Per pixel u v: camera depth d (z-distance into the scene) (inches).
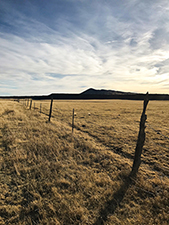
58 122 613.0
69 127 544.4
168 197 173.6
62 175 217.6
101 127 570.3
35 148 299.4
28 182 197.9
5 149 304.8
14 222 140.7
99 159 273.9
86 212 151.3
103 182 200.1
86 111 1110.4
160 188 194.9
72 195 176.1
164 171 250.4
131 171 224.4
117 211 153.6
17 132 413.1
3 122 527.2
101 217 143.5
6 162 248.4
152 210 157.2
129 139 418.0
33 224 138.6
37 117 700.7
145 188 189.6
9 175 214.2
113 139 419.5
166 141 415.8
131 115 905.5
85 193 180.5
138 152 215.0
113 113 1002.7
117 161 273.7
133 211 154.7
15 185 194.7
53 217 142.9
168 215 147.0
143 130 211.6
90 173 224.4
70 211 149.0
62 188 188.4
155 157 309.9
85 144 346.6
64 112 1018.7
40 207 155.6
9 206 158.1
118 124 629.3
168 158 304.5
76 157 278.2
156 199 169.6
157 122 687.7
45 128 471.5
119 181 203.2
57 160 257.8
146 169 255.4
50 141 349.1
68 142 354.9
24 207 158.2
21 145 323.6
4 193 177.8
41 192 181.3
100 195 175.5
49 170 224.8
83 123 641.0
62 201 163.2
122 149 345.7
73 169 234.5
